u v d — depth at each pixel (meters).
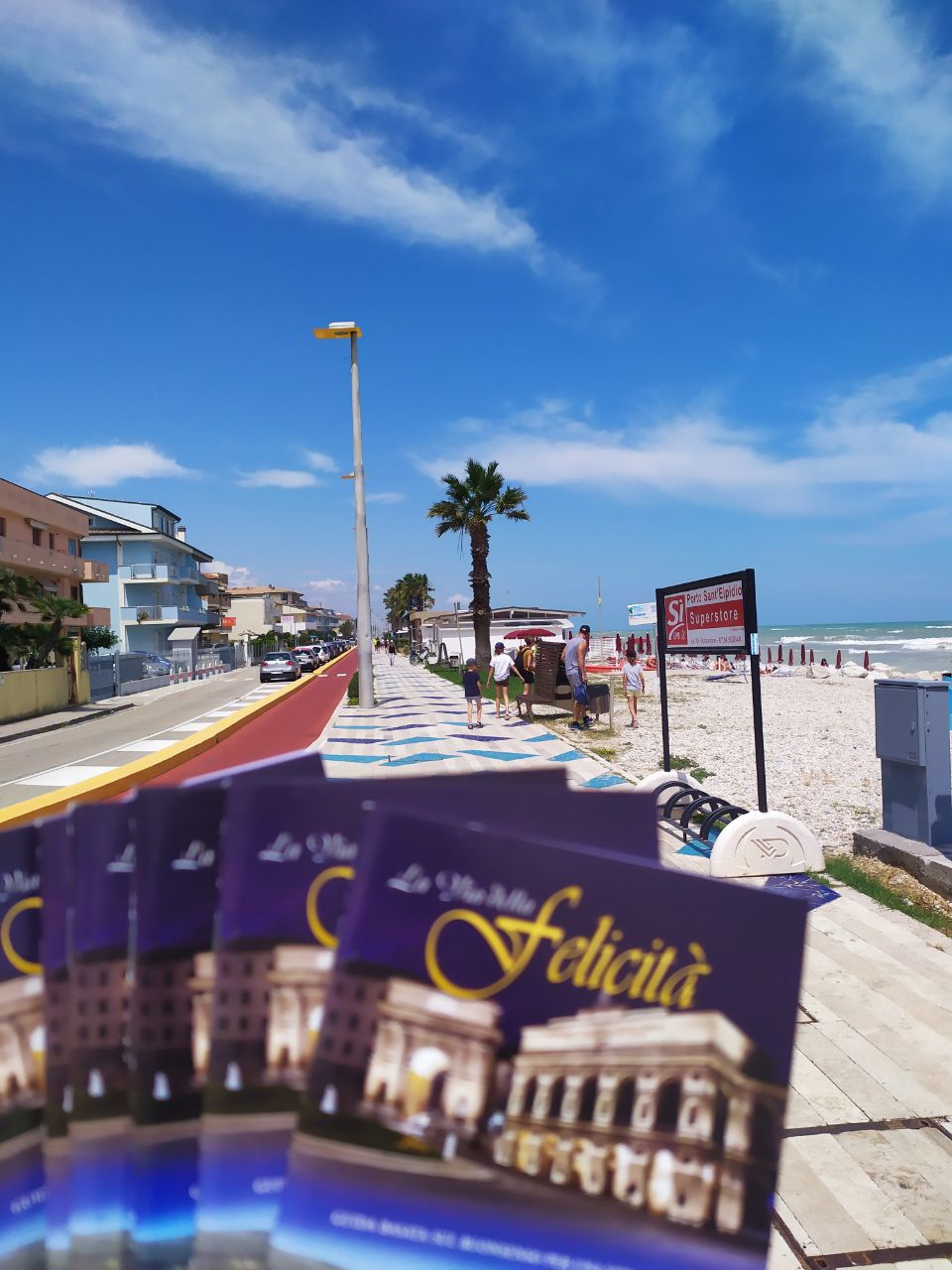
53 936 1.07
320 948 1.08
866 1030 3.64
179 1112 1.04
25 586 26.11
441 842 1.05
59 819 1.09
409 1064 1.01
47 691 24.91
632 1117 1.05
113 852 1.10
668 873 1.10
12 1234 1.01
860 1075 3.28
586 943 1.07
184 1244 1.02
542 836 1.29
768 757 10.88
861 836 6.14
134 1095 1.04
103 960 1.07
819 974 4.20
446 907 1.04
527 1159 1.02
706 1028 1.08
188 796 1.10
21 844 1.07
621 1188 1.03
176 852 1.08
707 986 1.09
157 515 57.41
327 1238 0.97
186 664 44.94
